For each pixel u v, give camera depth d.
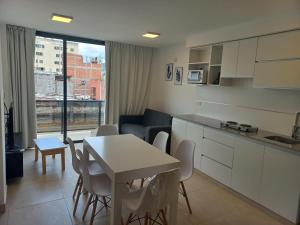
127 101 5.72
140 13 3.00
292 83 2.65
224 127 3.40
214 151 3.42
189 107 4.76
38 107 5.07
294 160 2.38
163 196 1.85
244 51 3.24
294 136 2.90
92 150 2.55
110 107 5.46
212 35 3.75
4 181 2.47
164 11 2.87
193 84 4.34
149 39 4.73
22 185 3.08
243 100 3.63
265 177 2.69
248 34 3.14
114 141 2.85
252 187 2.85
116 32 4.23
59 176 3.42
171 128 4.47
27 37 4.28
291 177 2.41
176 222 2.34
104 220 2.40
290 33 2.66
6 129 3.32
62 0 2.66
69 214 2.48
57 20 3.49
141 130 4.75
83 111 5.65
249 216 2.64
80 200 2.77
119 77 5.43
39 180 3.26
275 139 2.96
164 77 5.50
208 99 4.30
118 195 1.93
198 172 3.82
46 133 5.34
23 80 4.33
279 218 2.57
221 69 3.65
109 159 2.18
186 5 2.62
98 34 4.50
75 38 4.89
